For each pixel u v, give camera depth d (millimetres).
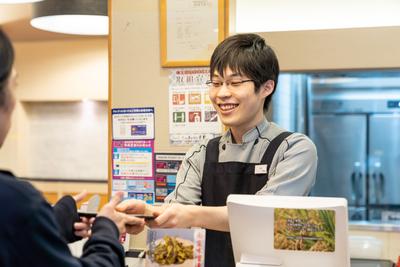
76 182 4941
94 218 1107
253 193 1562
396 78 2939
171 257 1308
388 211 3236
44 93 4906
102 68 4789
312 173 1537
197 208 1435
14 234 812
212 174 1642
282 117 2900
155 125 2207
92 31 2904
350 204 3367
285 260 1223
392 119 3162
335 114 3141
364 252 2553
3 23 4102
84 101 4957
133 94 2230
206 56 2135
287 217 1202
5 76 880
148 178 2219
